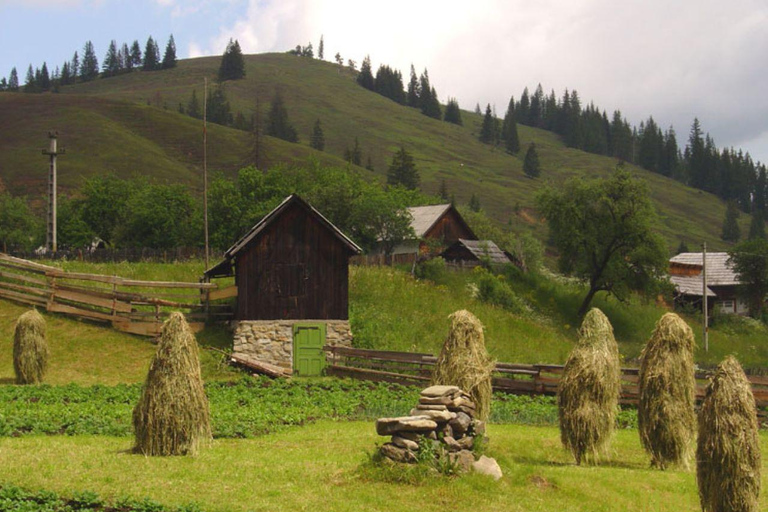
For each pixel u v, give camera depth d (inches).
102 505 522.6
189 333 671.1
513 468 641.0
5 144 6914.4
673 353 724.7
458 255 2689.5
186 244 3307.1
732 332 2822.3
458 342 766.5
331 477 604.4
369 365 1407.5
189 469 608.4
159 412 652.1
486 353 777.6
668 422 712.4
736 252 3329.2
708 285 3385.8
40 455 633.0
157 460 629.9
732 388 564.4
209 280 1702.8
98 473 587.2
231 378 1331.2
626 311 2588.6
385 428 617.3
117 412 893.2
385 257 2295.8
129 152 6939.0
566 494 599.8
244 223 2992.1
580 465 706.8
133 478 577.9
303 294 1477.6
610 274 2437.3
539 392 1181.1
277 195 3161.9
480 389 753.6
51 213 2583.7
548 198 2524.6
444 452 612.7
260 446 723.4
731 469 555.8
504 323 1875.0
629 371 1125.7
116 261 2123.5
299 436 795.4
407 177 6525.6
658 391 719.1
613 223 2418.8
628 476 663.8
